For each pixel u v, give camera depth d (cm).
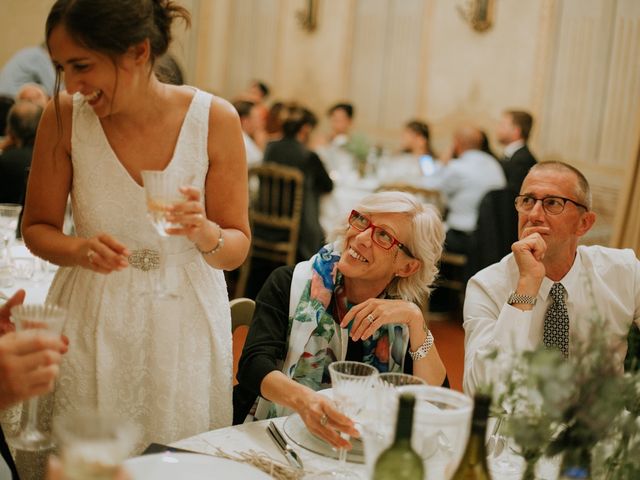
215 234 173
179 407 189
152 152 180
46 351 123
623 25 645
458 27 765
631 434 126
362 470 153
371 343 201
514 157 587
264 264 623
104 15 152
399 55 813
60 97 179
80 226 185
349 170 702
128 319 182
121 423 102
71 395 183
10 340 122
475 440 119
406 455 116
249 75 926
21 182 380
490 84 746
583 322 219
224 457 154
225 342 196
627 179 416
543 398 114
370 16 832
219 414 199
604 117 658
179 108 181
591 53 668
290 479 145
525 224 219
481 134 626
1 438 147
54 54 156
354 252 199
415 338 196
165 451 149
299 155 579
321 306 203
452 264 613
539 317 224
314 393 172
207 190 189
